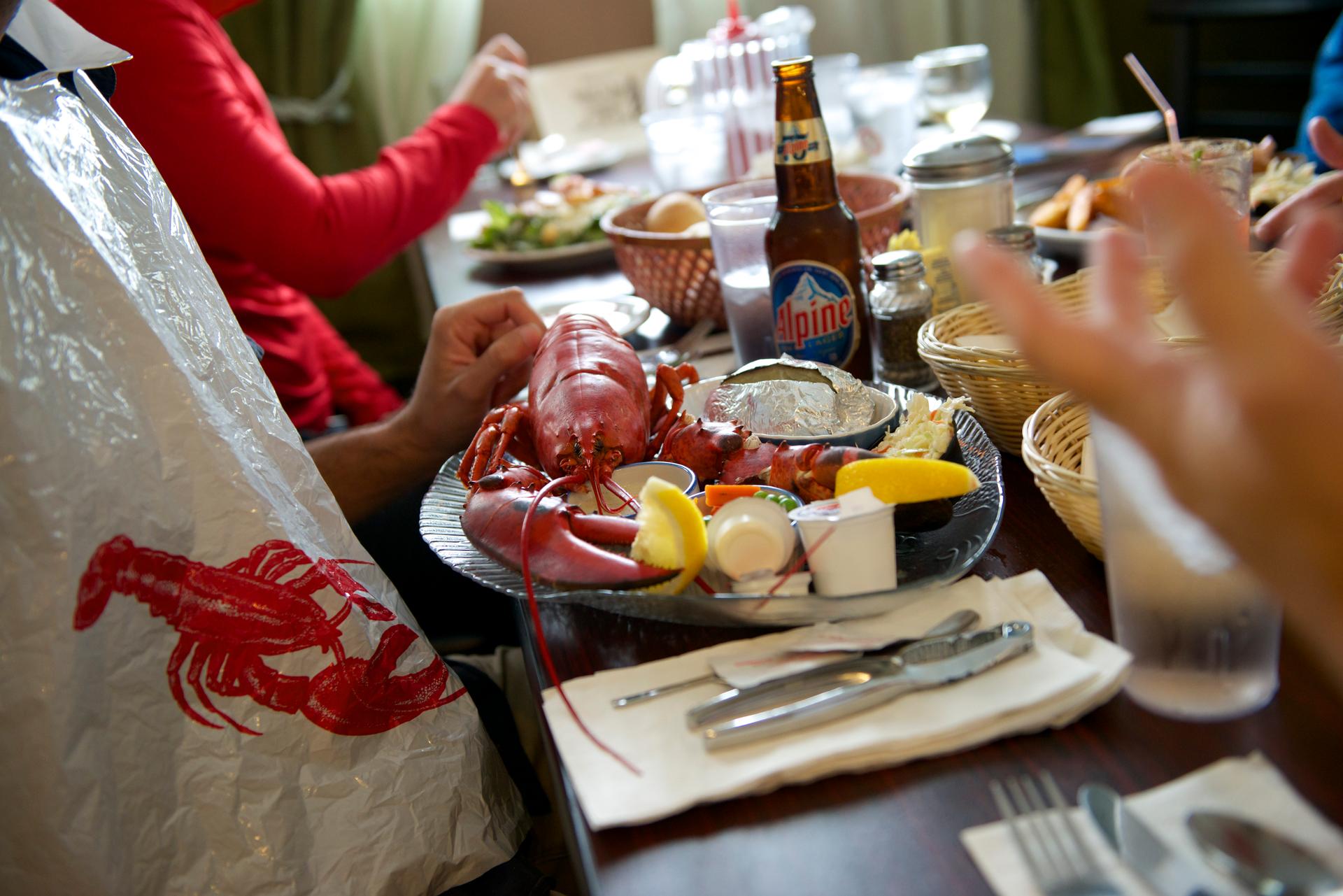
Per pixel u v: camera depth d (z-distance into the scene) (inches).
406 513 54.7
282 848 27.1
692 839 18.8
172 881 26.2
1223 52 132.8
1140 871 15.9
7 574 23.0
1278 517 11.5
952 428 29.3
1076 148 73.0
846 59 80.4
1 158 23.4
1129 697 20.5
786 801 19.3
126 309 25.0
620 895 17.8
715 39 75.7
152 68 54.7
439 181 67.4
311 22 103.7
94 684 24.4
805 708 20.3
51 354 23.8
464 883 29.5
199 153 56.1
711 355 48.1
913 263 38.0
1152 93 40.9
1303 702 19.6
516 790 32.7
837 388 31.7
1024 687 20.2
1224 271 11.9
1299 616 12.2
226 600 26.3
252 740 26.8
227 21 102.9
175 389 25.8
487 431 33.8
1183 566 18.6
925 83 73.4
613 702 21.9
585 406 31.9
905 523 25.2
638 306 52.4
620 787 19.5
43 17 27.8
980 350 30.8
